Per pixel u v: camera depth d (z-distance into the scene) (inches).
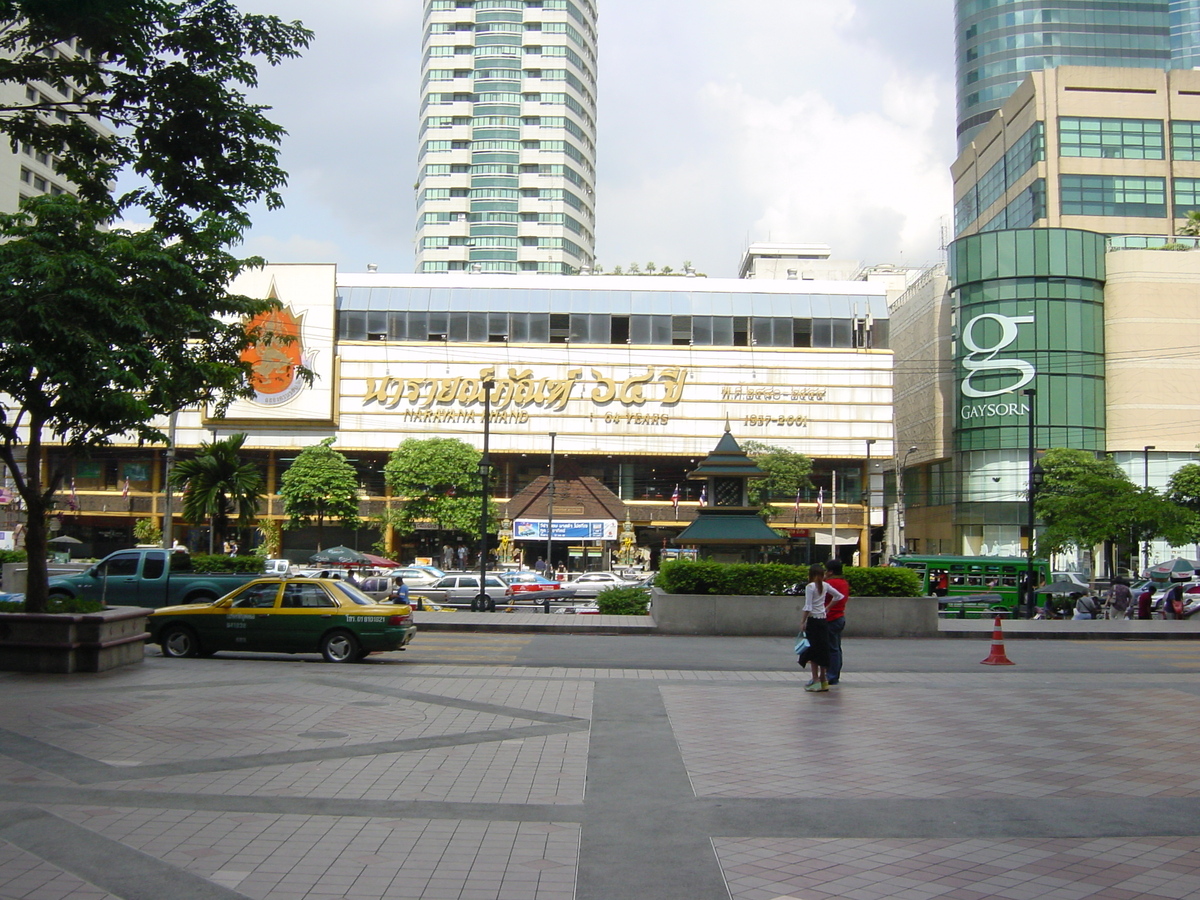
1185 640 1044.5
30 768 385.1
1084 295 2763.3
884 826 324.2
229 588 1011.3
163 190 610.5
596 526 2465.6
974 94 4468.5
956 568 1620.3
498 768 396.8
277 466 2829.7
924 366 3125.0
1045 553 1973.4
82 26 531.5
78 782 364.8
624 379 2822.3
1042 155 3339.1
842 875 277.0
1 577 1403.8
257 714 502.9
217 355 692.7
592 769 397.4
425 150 4662.9
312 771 386.9
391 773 386.0
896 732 482.3
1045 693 615.2
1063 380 2733.8
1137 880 274.1
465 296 2864.2
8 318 530.3
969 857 293.3
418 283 2881.4
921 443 3132.4
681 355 2834.6
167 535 1691.7
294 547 2839.6
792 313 2876.5
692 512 2773.1
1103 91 3346.5
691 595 1019.3
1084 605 1336.1
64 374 539.8
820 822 327.9
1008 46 4362.7
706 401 2827.3
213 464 1521.9
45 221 578.9
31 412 624.1
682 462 2913.4
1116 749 445.1
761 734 474.0
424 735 459.8
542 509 2487.7
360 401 2783.0
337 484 2479.1
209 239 596.7
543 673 701.9
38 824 312.3
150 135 586.6
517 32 4658.0
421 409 2785.4
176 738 442.6
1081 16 4288.9
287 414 2726.4
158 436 631.8
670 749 437.4
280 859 283.6
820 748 442.9
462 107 4635.8
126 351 553.0
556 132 4618.6
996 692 618.2
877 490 2923.2
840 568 656.4
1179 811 344.8
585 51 4859.7
